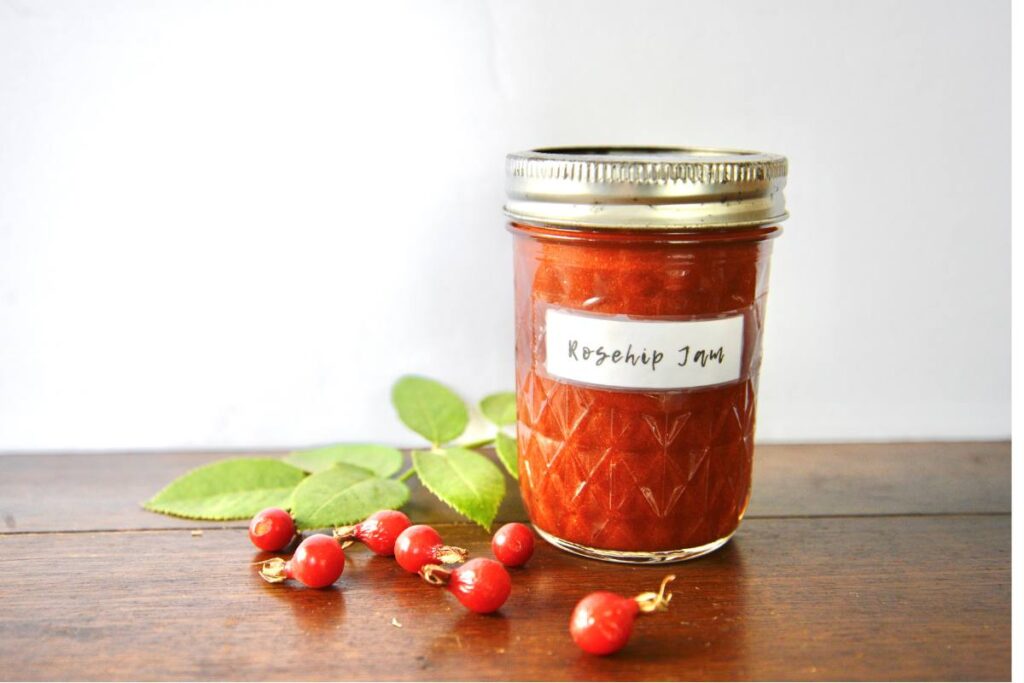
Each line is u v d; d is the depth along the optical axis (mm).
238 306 337
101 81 316
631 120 322
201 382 343
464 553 255
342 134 323
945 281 339
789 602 249
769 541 280
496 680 219
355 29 315
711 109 322
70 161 323
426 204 329
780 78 320
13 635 235
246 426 347
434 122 322
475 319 340
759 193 239
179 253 332
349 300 337
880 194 330
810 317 340
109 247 330
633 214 232
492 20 314
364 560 273
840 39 318
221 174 325
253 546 279
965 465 331
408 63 317
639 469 255
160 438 347
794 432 351
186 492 301
